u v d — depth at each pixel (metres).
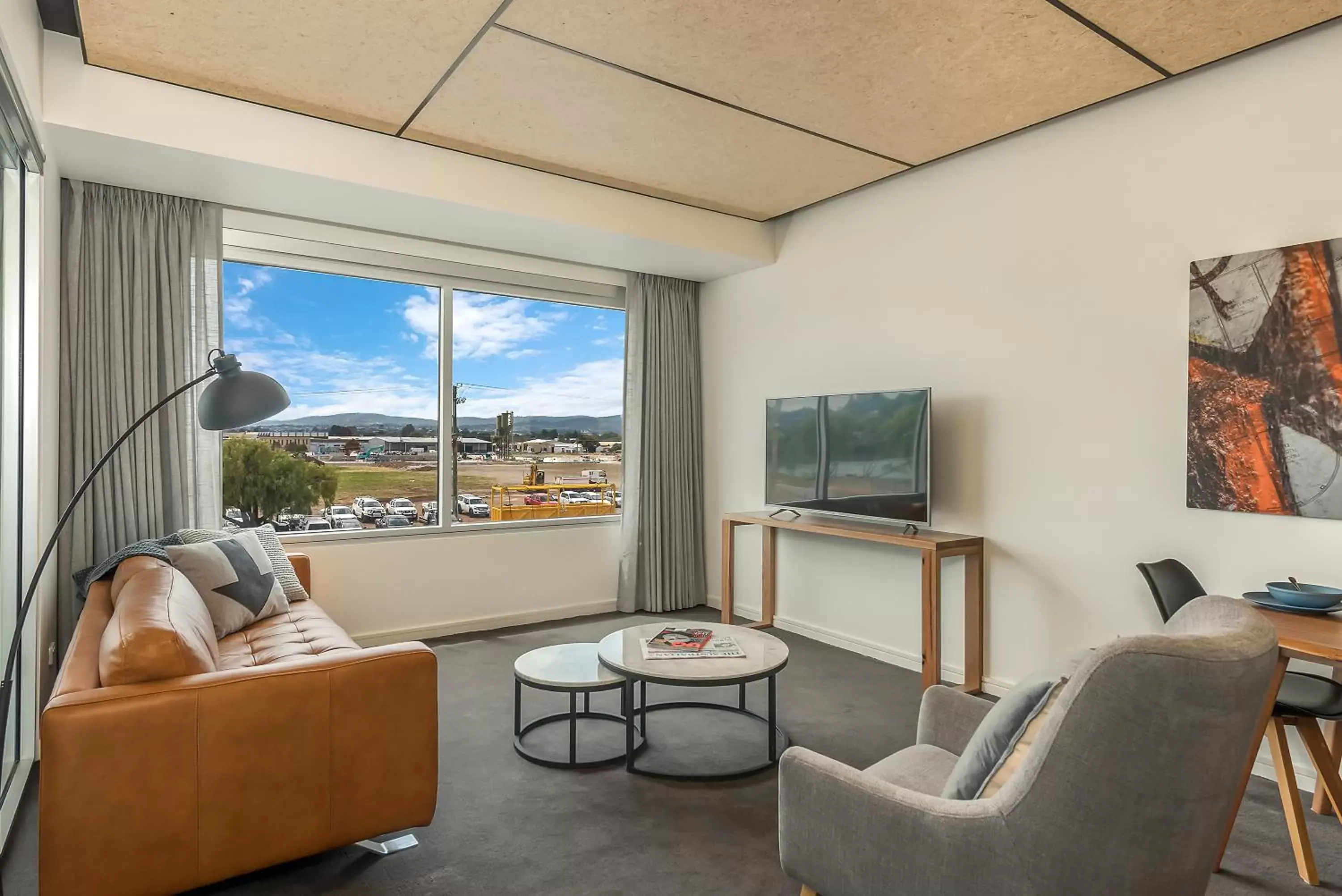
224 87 2.95
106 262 3.32
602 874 2.06
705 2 2.36
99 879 1.72
